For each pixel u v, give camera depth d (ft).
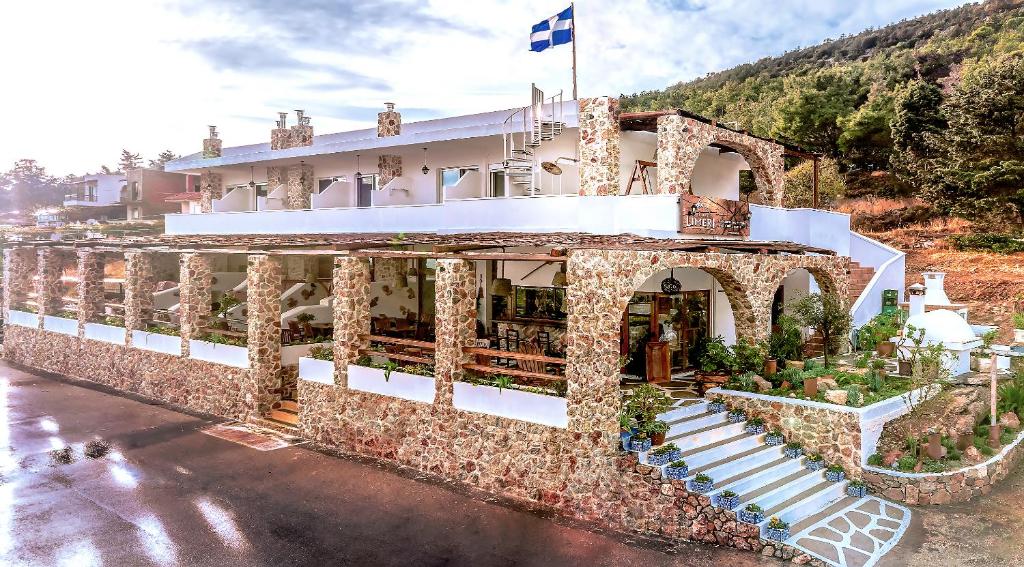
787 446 45.85
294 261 88.43
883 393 48.44
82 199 210.38
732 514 36.40
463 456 46.73
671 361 60.44
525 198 57.52
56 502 42.88
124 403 71.20
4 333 101.04
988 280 89.45
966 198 106.93
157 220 167.94
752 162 66.13
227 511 41.50
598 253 39.86
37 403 71.31
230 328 74.33
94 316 86.12
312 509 41.86
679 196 50.78
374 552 35.91
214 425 62.03
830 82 147.33
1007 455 47.47
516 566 34.27
